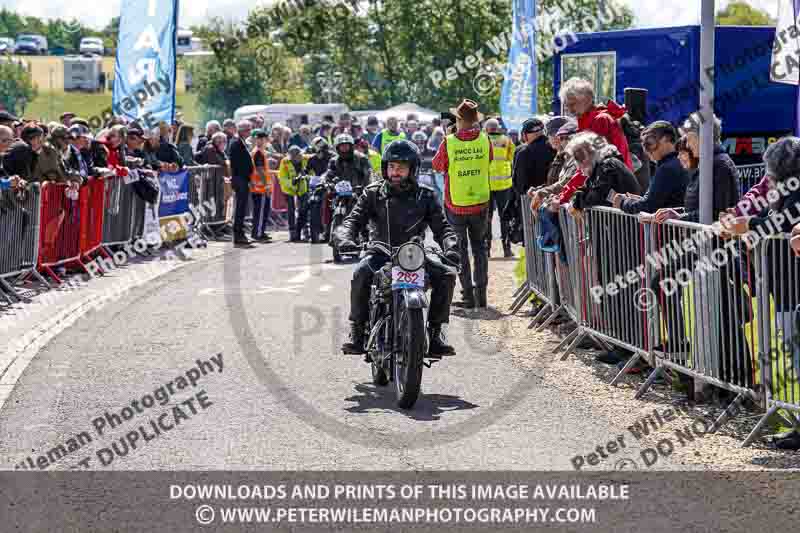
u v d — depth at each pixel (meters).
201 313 11.17
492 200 16.41
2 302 11.77
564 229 9.23
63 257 13.57
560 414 6.90
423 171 23.02
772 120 14.30
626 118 10.24
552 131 10.13
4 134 11.87
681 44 13.50
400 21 53.78
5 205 11.59
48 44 94.75
